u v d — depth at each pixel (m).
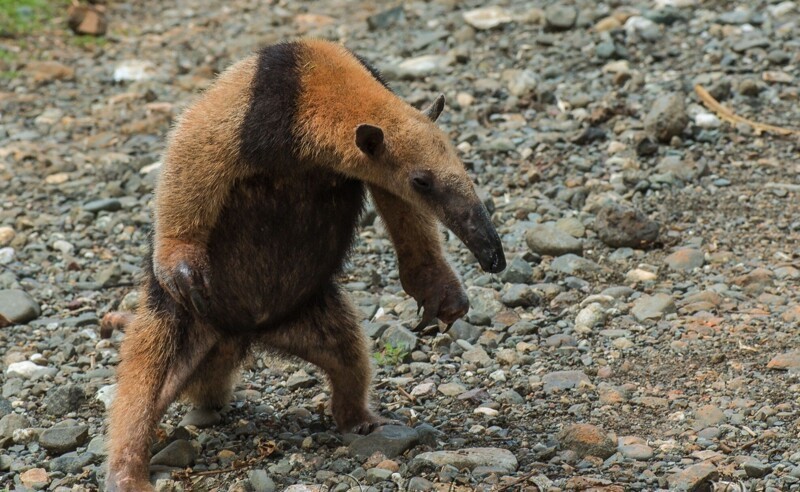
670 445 9.33
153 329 9.37
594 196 14.74
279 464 9.23
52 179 16.75
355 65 9.30
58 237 14.99
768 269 12.78
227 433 10.12
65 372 11.49
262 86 8.97
